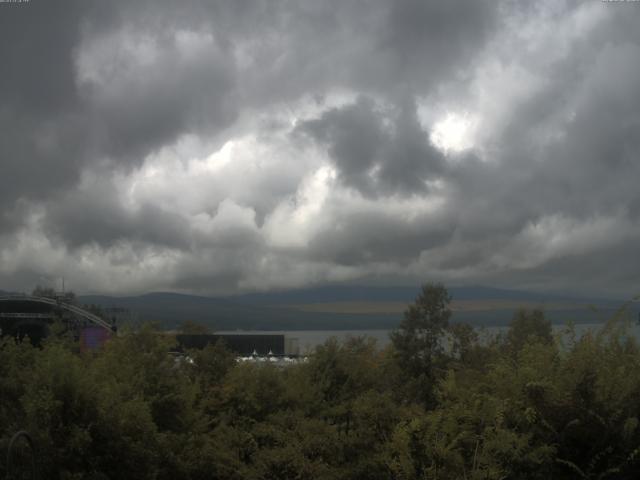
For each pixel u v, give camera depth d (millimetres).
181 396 11555
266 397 13070
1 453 7605
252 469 9156
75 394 8492
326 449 8750
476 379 9461
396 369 17422
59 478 7922
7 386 9773
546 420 7074
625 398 6957
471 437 7344
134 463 8750
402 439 7375
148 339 12406
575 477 6941
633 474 6820
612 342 7656
